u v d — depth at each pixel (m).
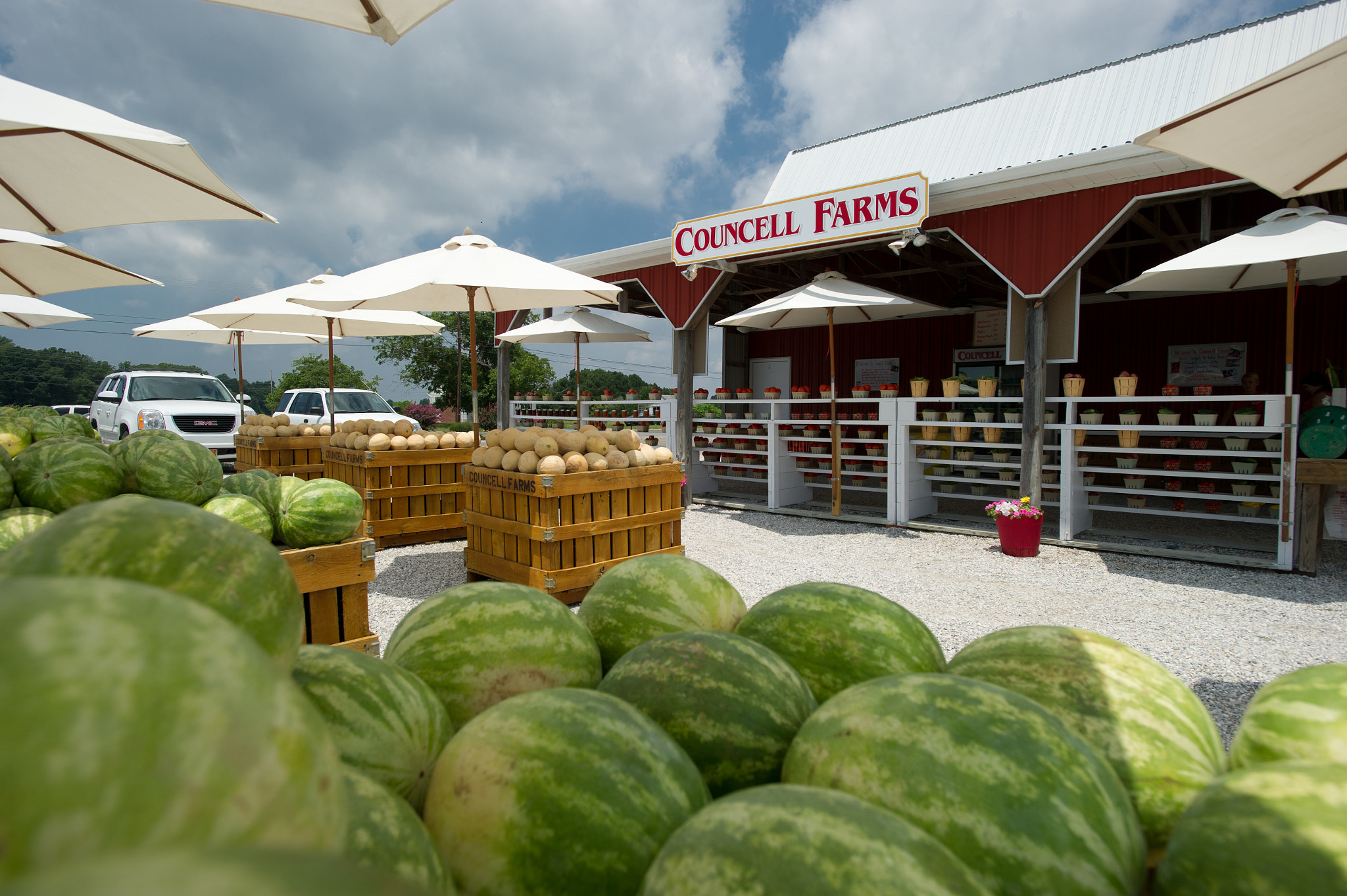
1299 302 11.00
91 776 0.47
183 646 0.59
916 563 7.16
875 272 14.21
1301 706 1.17
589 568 5.63
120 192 4.30
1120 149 6.96
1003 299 14.01
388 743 1.17
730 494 12.42
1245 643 4.70
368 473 7.43
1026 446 8.00
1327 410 6.51
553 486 5.37
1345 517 6.98
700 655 1.38
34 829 0.45
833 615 1.63
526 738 1.06
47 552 0.89
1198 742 1.22
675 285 11.58
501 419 15.02
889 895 0.73
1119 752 1.19
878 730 1.05
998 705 1.06
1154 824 1.14
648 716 1.29
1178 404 12.12
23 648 0.52
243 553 1.01
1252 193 10.41
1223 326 11.71
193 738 0.53
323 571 3.52
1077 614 5.40
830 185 15.45
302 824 0.58
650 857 0.96
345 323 10.38
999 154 13.53
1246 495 7.31
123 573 0.89
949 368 14.89
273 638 1.00
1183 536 8.10
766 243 9.69
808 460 11.02
